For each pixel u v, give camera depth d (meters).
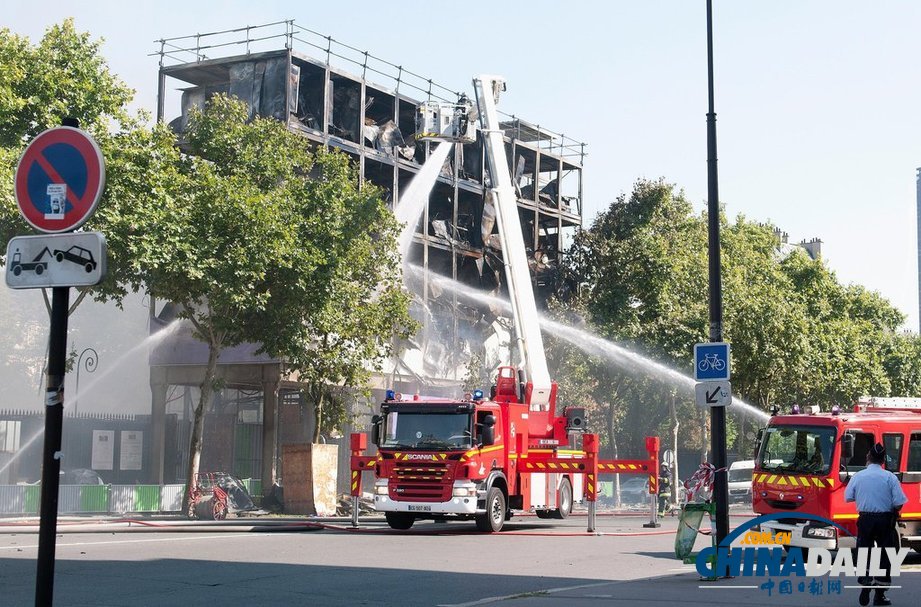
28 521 26.89
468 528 26.30
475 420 23.94
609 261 50.53
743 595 13.11
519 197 59.47
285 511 35.56
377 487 24.19
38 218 6.59
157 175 29.12
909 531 19.20
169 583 14.05
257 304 31.56
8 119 27.05
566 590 13.40
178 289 30.89
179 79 50.62
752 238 66.88
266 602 12.41
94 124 28.88
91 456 37.91
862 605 12.30
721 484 15.61
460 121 37.09
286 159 34.91
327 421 38.69
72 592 13.09
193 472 32.31
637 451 63.38
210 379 33.06
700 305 49.62
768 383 53.19
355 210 35.38
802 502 19.17
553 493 28.30
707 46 17.02
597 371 50.94
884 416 19.72
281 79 46.56
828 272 73.56
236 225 30.67
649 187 52.47
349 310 36.09
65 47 28.62
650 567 17.06
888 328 91.19
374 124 52.28
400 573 15.62
